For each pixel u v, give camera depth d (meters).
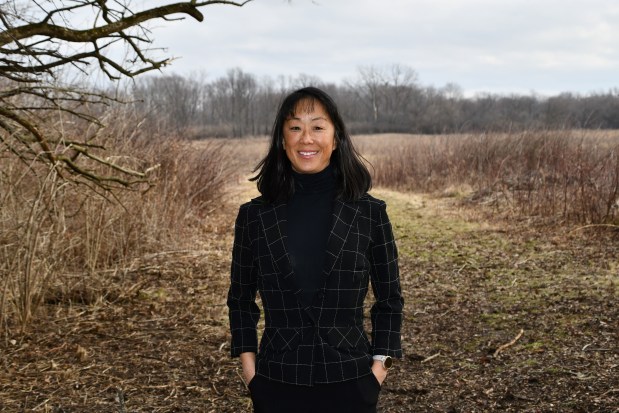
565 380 4.39
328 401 2.12
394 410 4.11
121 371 4.79
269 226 2.18
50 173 5.36
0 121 4.96
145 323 5.98
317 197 2.20
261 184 2.22
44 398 4.27
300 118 2.14
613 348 4.90
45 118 6.11
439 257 8.73
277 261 2.16
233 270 2.33
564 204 10.41
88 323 5.89
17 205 5.94
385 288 2.27
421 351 5.23
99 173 7.41
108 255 7.61
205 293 7.05
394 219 12.11
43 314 6.02
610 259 7.65
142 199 8.33
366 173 2.23
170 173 10.26
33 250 5.49
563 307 6.02
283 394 2.14
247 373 2.30
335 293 2.13
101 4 4.67
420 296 6.95
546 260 7.96
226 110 76.06
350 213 2.18
